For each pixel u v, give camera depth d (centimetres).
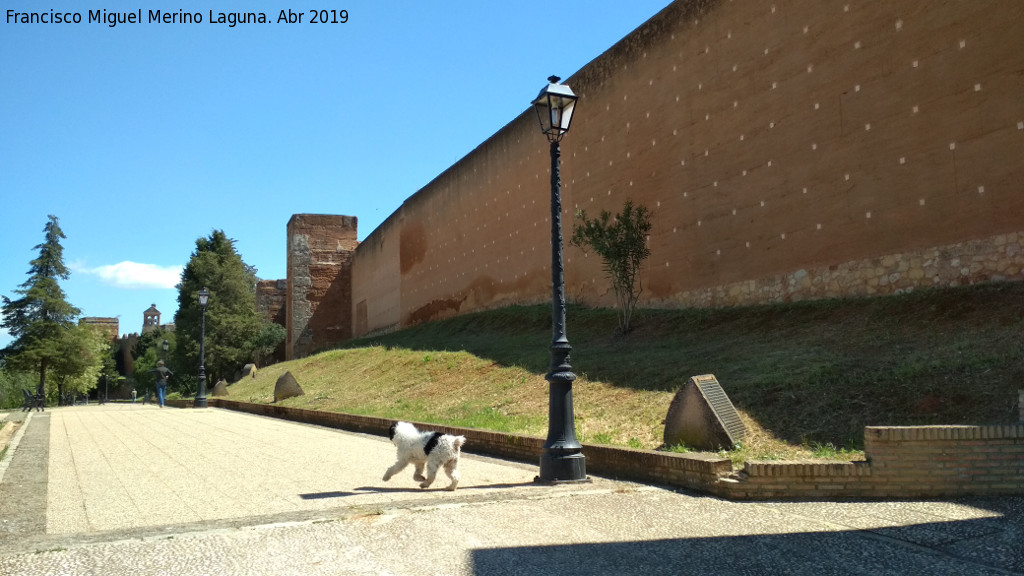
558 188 806
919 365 827
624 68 1877
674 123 1683
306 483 753
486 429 1051
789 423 793
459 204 2916
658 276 1711
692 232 1608
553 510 583
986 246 1032
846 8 1269
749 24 1481
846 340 1035
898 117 1169
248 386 2792
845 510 570
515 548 473
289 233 4731
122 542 478
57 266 5184
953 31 1093
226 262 4650
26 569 417
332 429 1473
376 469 862
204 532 504
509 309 2388
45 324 5031
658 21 1756
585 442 864
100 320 10912
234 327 4394
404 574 418
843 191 1255
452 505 599
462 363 1756
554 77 819
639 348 1395
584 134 2044
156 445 1169
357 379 2072
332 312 4600
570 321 1853
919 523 520
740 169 1484
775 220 1393
